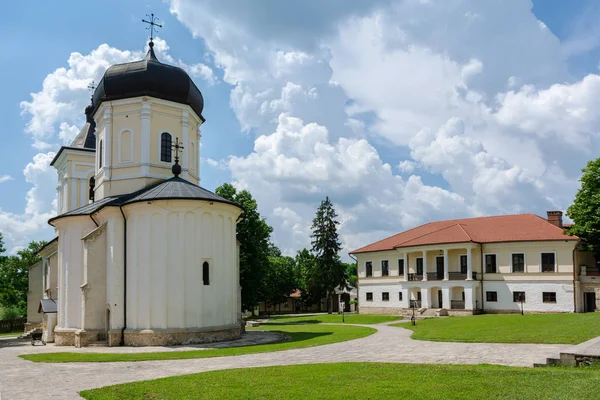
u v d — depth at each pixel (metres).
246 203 54.34
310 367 16.44
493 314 45.41
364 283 58.47
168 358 20.67
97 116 34.94
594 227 42.94
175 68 33.56
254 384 13.52
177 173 31.23
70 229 31.14
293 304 93.50
